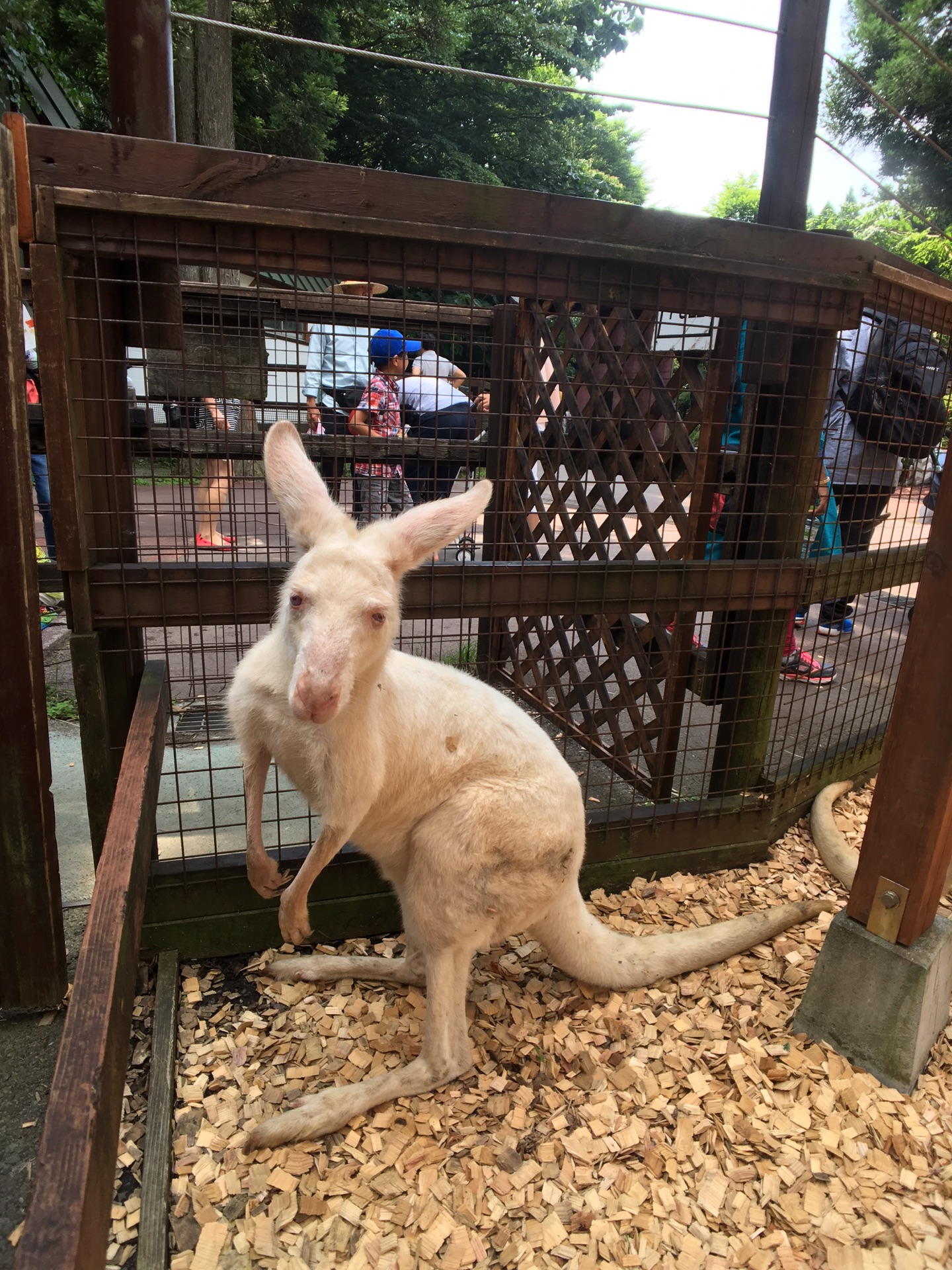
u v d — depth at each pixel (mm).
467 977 1222
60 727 2066
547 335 2139
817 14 1526
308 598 1028
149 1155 1050
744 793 1735
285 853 1428
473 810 1181
